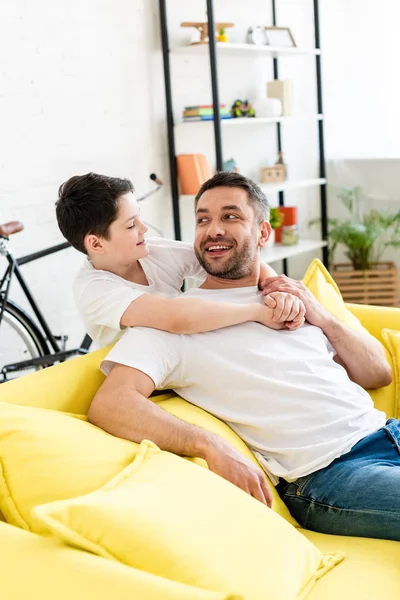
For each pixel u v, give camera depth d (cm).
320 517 156
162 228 398
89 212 170
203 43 369
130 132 373
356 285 466
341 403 167
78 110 346
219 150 370
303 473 159
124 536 109
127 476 126
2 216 318
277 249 438
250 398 162
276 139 468
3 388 149
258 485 143
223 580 112
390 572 135
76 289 177
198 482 129
